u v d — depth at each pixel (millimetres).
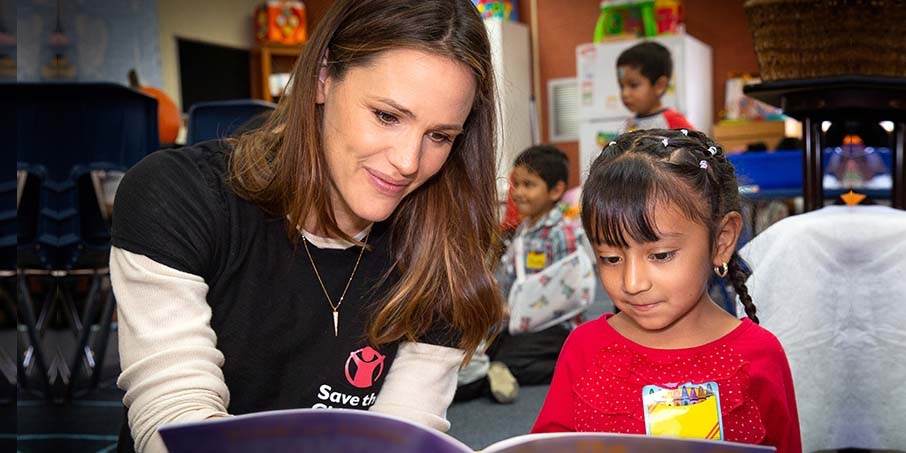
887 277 1471
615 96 6215
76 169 2844
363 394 1108
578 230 3229
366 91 888
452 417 2584
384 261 1107
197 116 2861
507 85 1383
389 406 1041
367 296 1096
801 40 1756
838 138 2139
